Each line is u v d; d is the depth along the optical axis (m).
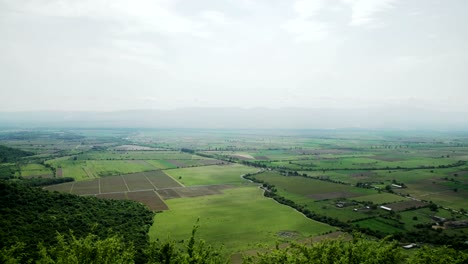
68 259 51.88
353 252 54.22
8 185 121.12
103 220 122.81
